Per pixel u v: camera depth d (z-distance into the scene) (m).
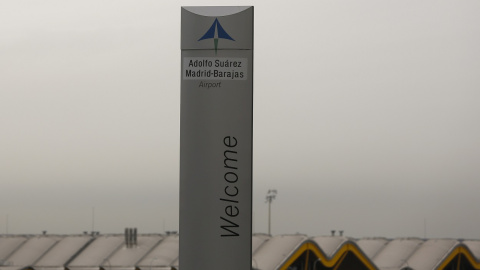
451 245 89.50
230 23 25.50
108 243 97.44
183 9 25.78
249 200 25.47
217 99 25.53
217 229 25.47
